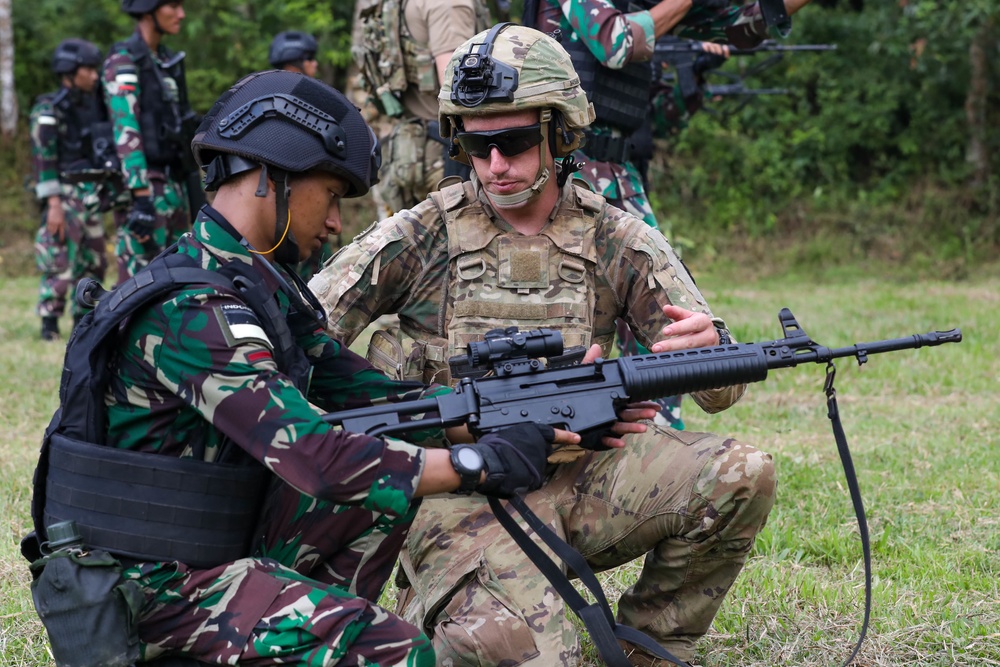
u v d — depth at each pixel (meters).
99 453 2.17
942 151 15.31
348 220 15.19
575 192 2.89
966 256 14.25
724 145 15.77
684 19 4.50
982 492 4.36
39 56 17.12
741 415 5.93
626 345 4.65
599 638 2.40
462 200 2.86
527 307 2.80
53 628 2.08
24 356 7.80
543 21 4.22
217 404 2.14
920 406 6.10
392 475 2.18
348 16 16.03
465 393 2.43
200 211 2.29
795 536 3.87
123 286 2.21
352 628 2.18
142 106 7.16
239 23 15.54
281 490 2.41
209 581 2.20
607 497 2.80
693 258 15.05
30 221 15.83
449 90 2.78
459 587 2.61
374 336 2.93
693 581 2.79
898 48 14.53
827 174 15.48
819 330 8.53
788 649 3.01
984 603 3.26
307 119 2.22
